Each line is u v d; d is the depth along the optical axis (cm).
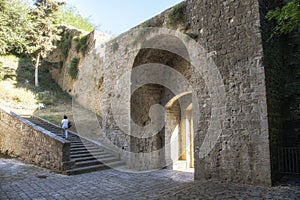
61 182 691
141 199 521
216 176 620
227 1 642
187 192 531
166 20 823
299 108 617
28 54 2033
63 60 2152
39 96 1753
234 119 598
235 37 616
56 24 2397
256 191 495
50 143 855
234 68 610
